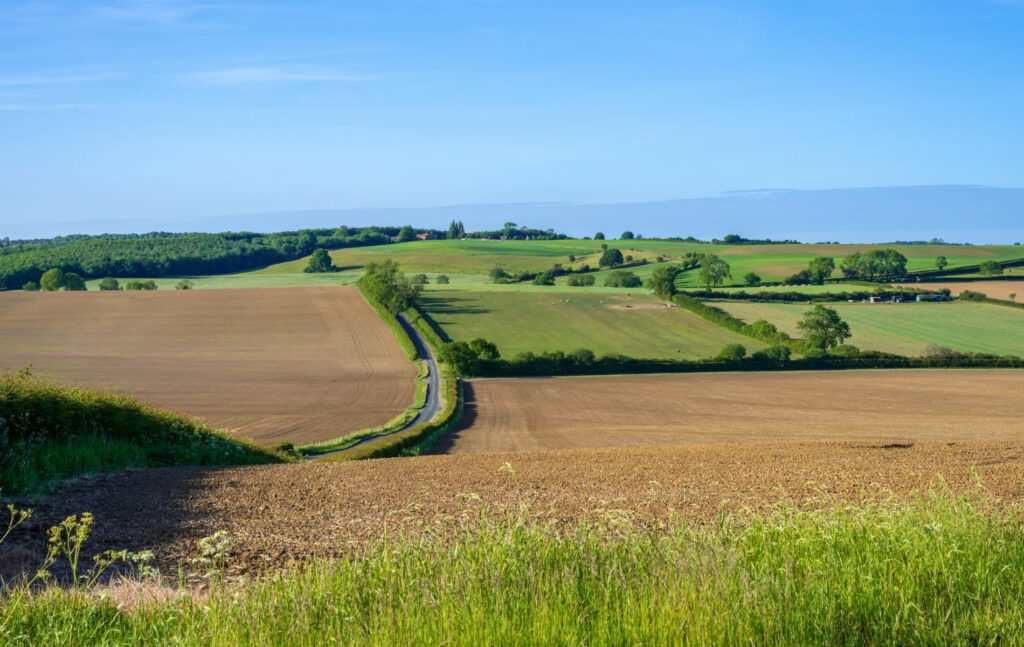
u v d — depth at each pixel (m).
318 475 16.84
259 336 92.00
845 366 78.38
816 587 6.06
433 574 6.44
